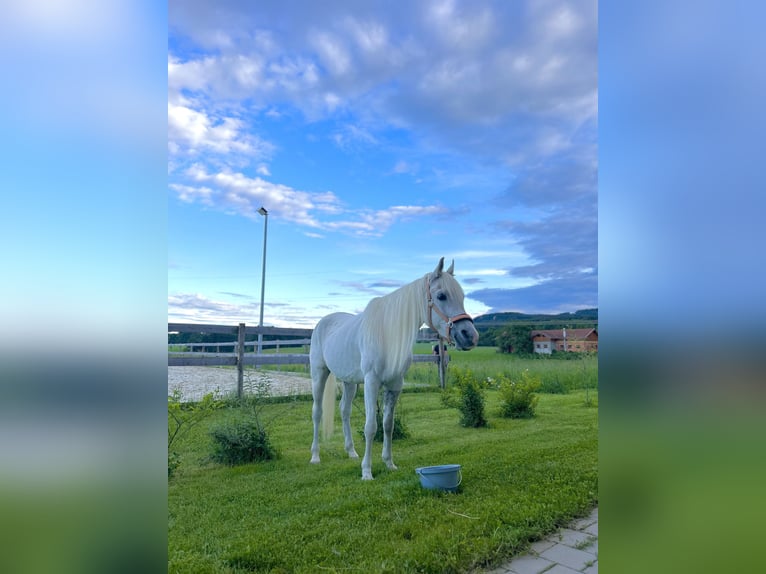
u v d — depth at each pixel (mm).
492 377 9203
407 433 5070
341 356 3846
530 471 3424
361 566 1972
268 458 4062
